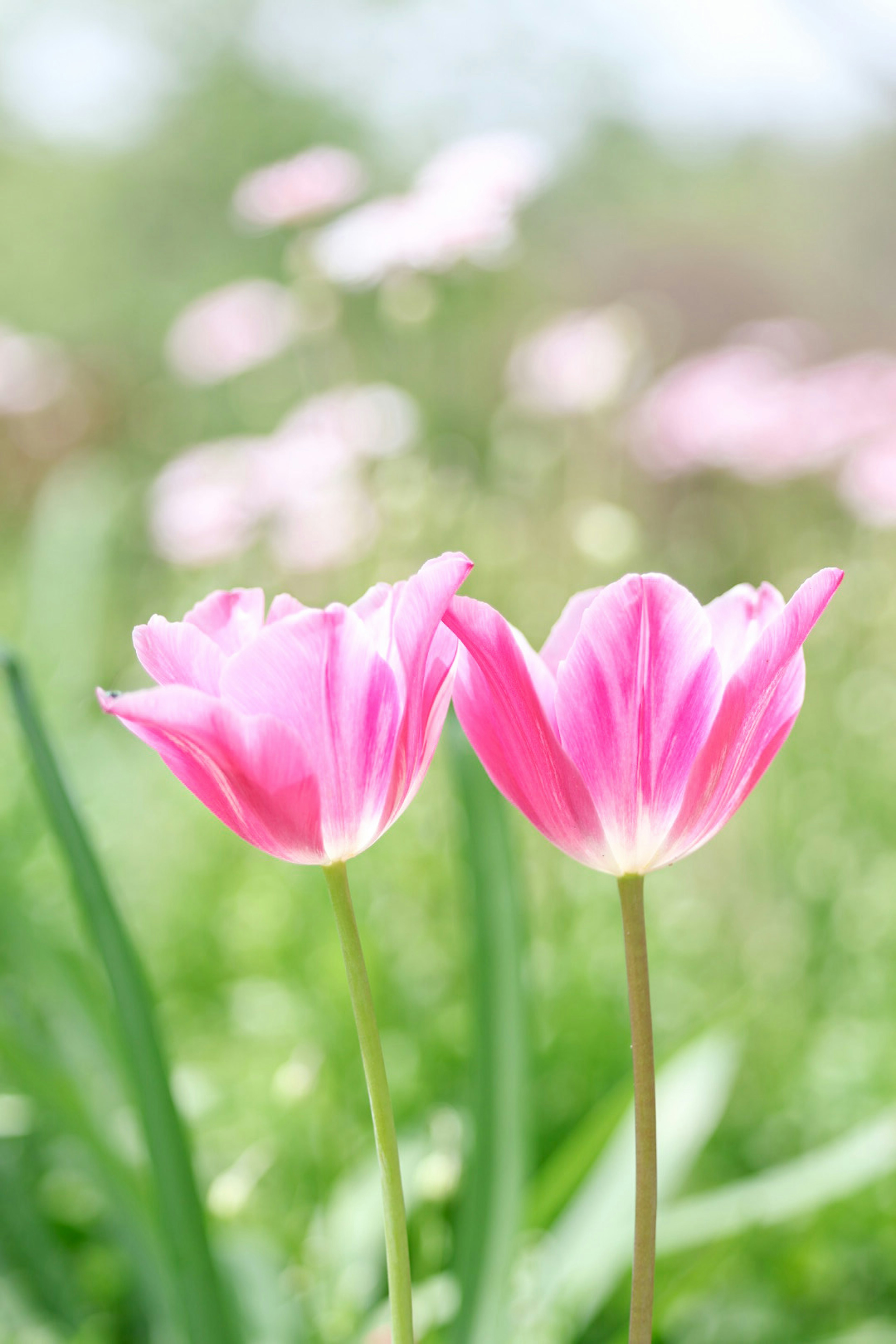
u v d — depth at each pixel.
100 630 4.77
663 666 1.06
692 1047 1.98
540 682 1.07
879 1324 1.90
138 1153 1.69
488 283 3.90
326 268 2.96
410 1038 2.22
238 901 2.88
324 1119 1.60
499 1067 1.42
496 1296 1.37
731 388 4.42
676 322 9.05
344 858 1.06
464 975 2.41
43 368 5.53
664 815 1.06
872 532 4.07
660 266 9.51
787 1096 2.43
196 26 13.62
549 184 2.93
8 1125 1.87
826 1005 2.77
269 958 2.62
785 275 9.70
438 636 1.07
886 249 9.97
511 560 3.04
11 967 2.04
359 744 1.06
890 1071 2.34
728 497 5.19
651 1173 1.04
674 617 1.05
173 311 12.52
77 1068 1.88
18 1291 1.83
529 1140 1.41
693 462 4.47
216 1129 2.15
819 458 4.26
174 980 2.86
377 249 2.74
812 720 3.68
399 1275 1.05
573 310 7.87
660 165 12.30
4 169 15.15
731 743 1.06
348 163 3.23
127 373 11.05
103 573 4.63
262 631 1.05
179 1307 1.29
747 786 1.07
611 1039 2.40
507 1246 1.38
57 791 1.27
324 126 13.36
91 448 8.70
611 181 12.31
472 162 2.75
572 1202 1.81
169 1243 1.28
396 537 2.89
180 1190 1.28
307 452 3.42
